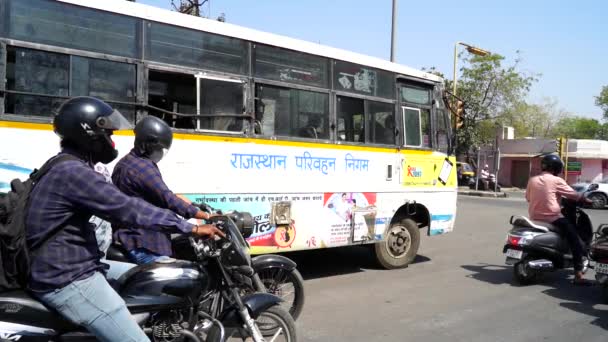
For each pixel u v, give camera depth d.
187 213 3.60
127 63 5.05
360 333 4.82
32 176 2.59
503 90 33.47
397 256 7.77
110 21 4.96
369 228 7.15
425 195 7.88
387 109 7.43
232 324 3.43
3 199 2.47
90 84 4.83
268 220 6.06
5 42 4.38
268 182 6.05
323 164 6.59
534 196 6.96
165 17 5.28
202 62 5.55
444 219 8.17
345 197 6.84
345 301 5.91
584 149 33.53
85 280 2.55
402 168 7.55
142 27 5.15
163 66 5.26
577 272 6.64
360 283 6.79
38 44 4.55
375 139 7.25
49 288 2.49
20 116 4.47
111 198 2.52
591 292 6.52
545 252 6.68
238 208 5.80
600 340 4.75
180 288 3.15
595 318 5.41
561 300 6.11
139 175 3.70
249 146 5.88
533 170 34.91
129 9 5.07
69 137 2.59
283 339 3.97
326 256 8.56
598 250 5.96
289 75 6.28
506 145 36.09
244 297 3.51
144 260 3.75
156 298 3.08
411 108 7.75
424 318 5.31
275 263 4.48
